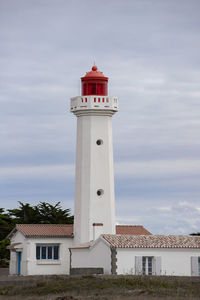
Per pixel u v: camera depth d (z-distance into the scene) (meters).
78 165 66.56
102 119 66.38
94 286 45.03
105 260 55.62
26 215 94.75
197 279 48.06
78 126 66.94
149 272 55.16
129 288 44.38
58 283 47.16
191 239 58.50
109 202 65.75
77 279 48.78
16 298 42.44
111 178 66.19
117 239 56.34
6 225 92.19
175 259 55.72
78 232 65.25
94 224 63.38
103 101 65.75
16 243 68.12
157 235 59.19
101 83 66.81
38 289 45.47
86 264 59.44
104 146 66.25
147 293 42.09
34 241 64.38
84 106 65.69
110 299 39.94
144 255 55.00
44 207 94.38
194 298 40.00
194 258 56.09
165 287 44.59
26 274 63.72
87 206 65.19
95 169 65.69
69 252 65.38
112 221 65.69
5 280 51.69
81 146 66.31
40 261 64.25
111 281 46.66
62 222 92.12
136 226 71.12
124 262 54.47
